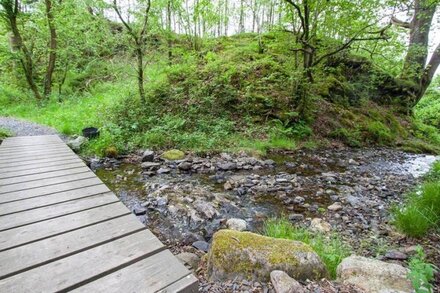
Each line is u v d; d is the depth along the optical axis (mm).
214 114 8906
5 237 1840
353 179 5492
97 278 1439
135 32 8242
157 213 3664
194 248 2818
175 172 5551
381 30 7656
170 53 11000
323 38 8453
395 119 11680
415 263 1845
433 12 10008
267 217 3664
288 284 1731
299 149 7961
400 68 12305
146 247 1745
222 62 10664
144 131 7918
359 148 8938
